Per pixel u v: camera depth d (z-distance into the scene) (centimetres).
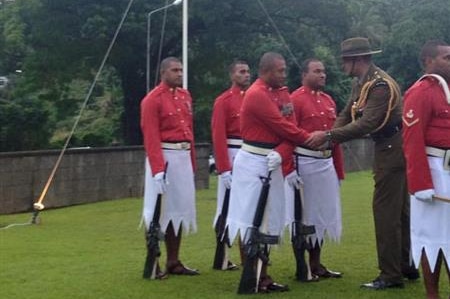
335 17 3031
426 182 603
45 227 1237
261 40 3109
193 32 3027
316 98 779
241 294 692
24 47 3184
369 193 1836
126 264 848
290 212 764
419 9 4088
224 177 798
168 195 774
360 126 698
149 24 2812
